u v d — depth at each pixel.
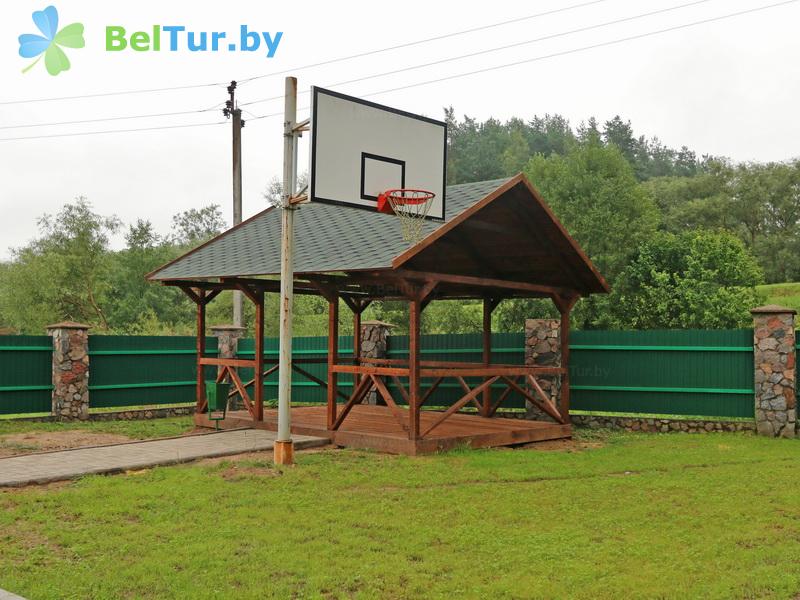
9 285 36.94
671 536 6.59
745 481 9.07
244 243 14.58
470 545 6.28
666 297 29.33
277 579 5.42
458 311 33.50
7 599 4.61
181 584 5.26
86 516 7.05
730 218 60.12
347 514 7.27
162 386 17.59
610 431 14.74
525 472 9.57
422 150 11.48
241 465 9.73
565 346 13.82
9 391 15.10
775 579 5.41
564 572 5.58
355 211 14.12
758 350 13.96
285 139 10.16
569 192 36.44
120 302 41.19
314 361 14.64
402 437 11.17
